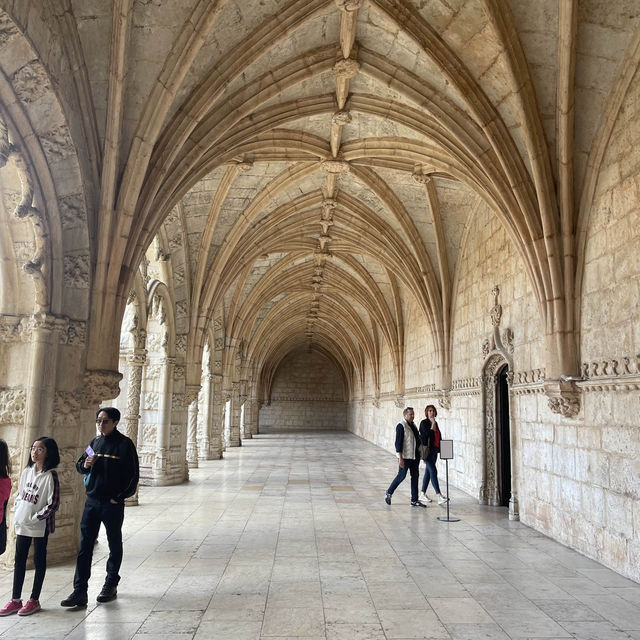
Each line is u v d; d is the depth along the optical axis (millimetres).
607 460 6582
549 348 7797
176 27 6648
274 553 6770
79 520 6684
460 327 13258
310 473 15273
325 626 4488
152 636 4242
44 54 5574
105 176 6918
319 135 11297
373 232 15195
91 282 6949
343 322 31625
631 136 6531
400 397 20938
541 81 7477
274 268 20484
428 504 10562
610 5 6348
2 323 6402
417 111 9531
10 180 6391
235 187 12797
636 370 6082
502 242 10492
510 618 4730
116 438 5188
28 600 4961
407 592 5379
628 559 6039
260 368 37562
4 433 6320
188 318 13352
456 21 7316
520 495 9125
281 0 7195
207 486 12469
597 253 7141
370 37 8305
